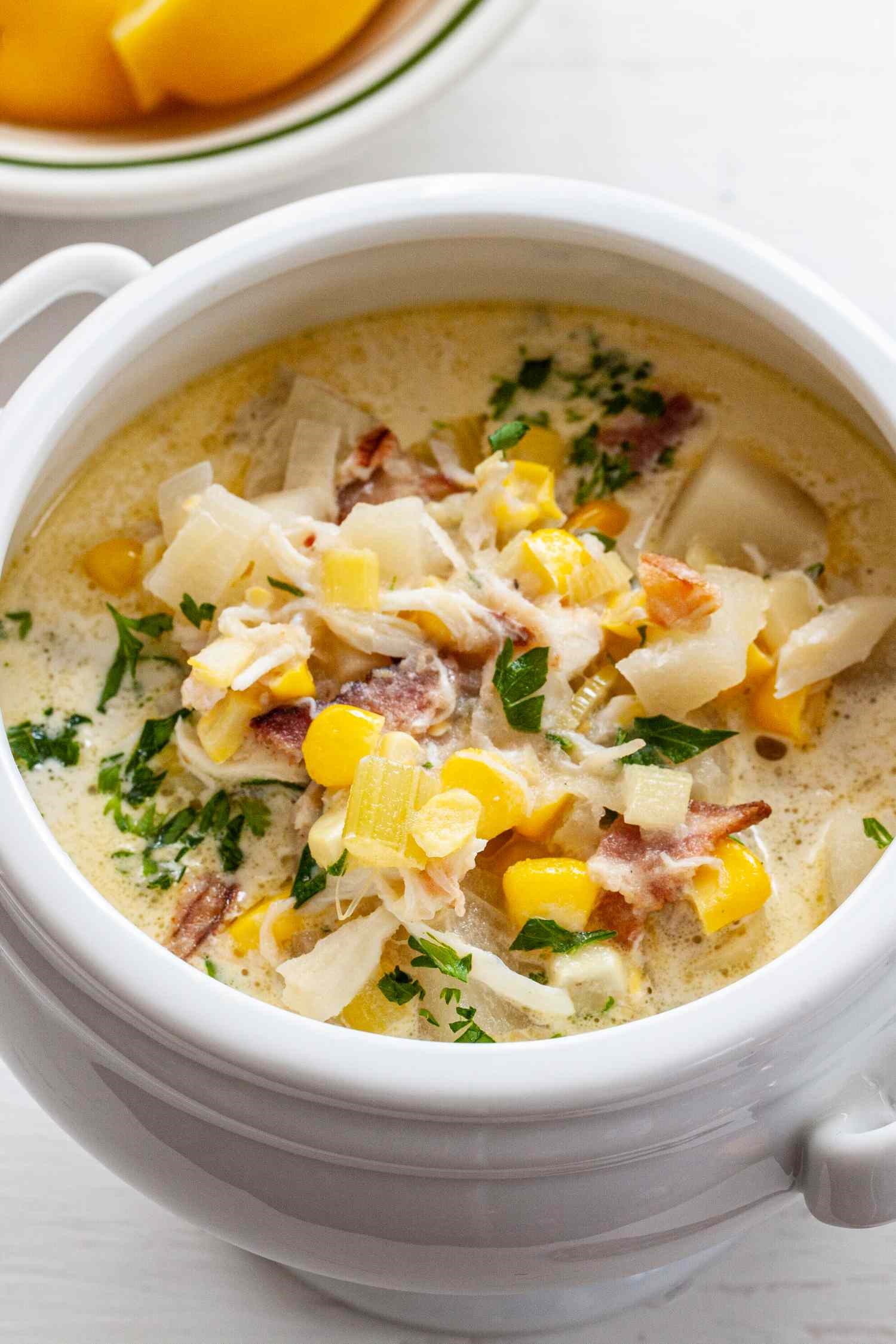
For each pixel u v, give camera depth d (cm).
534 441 39
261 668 35
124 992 31
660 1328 39
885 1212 32
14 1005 34
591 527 38
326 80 48
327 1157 32
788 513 38
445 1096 30
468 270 39
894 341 36
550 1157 31
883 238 49
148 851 35
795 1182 33
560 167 49
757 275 37
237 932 35
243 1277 39
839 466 38
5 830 32
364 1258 33
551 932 34
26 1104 41
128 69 46
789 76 51
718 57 51
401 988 34
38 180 45
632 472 39
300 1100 31
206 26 46
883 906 32
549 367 40
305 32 46
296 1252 34
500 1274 33
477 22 46
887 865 32
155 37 46
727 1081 31
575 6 51
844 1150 32
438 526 37
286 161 45
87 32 46
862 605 37
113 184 45
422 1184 32
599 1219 32
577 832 35
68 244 47
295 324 39
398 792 34
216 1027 31
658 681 36
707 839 35
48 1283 39
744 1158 33
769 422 39
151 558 38
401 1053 31
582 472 39
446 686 36
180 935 35
